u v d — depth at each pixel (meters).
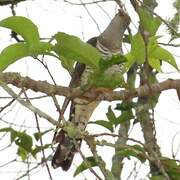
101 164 4.84
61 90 5.33
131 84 6.31
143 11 5.85
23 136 6.86
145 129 7.23
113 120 6.46
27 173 6.51
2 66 5.43
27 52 5.41
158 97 6.79
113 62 5.28
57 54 5.65
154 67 6.36
